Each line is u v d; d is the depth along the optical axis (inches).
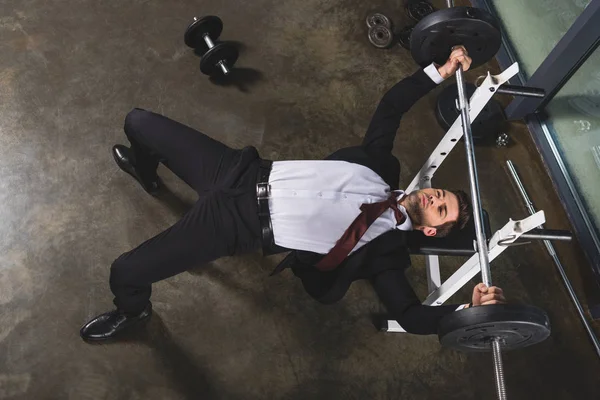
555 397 89.1
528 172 106.3
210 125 100.0
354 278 68.9
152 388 80.4
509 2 114.7
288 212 66.6
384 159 72.2
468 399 86.7
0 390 77.6
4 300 82.5
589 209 102.5
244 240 68.1
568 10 99.1
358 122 105.1
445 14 66.9
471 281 95.7
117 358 81.3
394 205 68.4
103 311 83.9
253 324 86.3
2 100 96.0
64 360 80.1
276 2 112.9
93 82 99.8
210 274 88.1
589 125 99.2
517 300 95.0
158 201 92.3
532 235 59.9
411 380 86.7
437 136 105.8
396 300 66.3
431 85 72.9
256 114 102.3
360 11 115.0
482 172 104.5
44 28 102.7
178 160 71.4
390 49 113.0
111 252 87.8
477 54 74.3
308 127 102.9
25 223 87.7
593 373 91.8
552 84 100.4
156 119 71.9
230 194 67.4
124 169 88.7
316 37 111.3
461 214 72.7
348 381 85.0
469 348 63.8
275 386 83.2
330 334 87.4
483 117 106.0
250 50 107.5
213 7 110.1
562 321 94.7
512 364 90.1
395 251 69.1
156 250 66.9
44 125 95.2
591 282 98.7
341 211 67.0
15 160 91.9
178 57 104.4
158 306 85.0
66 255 86.5
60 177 91.7
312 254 67.6
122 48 103.5
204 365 82.8
